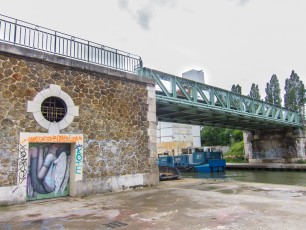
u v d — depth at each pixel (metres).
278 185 12.55
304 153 35.41
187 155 35.72
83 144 10.02
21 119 8.59
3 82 8.36
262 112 28.53
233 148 53.19
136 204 8.07
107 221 6.08
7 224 5.95
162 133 57.56
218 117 25.27
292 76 64.12
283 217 6.11
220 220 5.92
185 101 18.61
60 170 9.64
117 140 11.15
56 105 9.73
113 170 10.81
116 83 11.48
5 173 8.12
